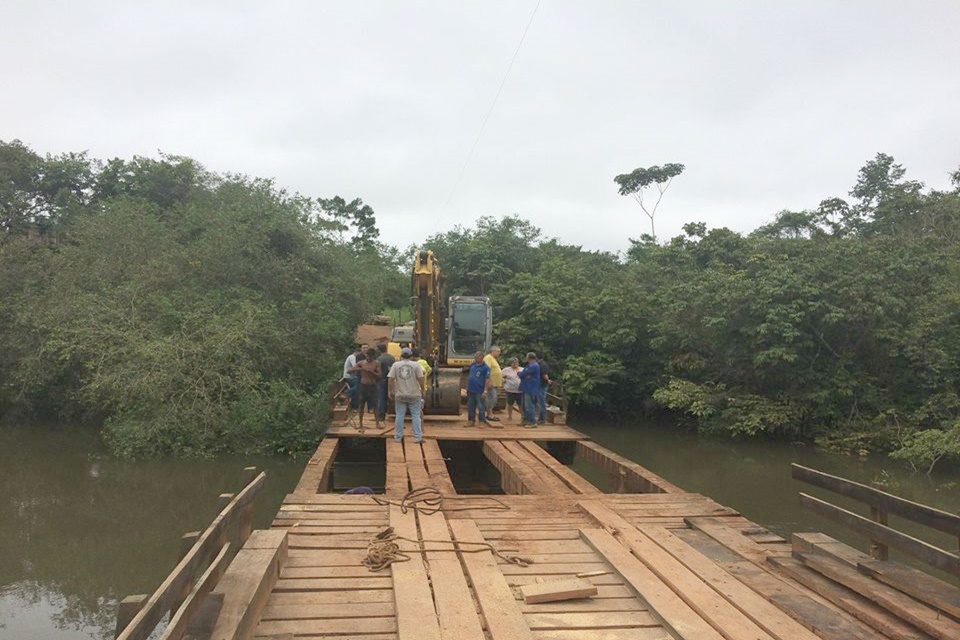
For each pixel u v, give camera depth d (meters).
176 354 14.14
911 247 17.52
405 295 32.50
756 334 16.52
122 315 15.07
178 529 9.54
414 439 11.03
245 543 5.00
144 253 17.66
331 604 4.43
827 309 16.06
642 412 20.98
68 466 13.10
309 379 17.36
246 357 15.02
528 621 4.20
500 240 27.61
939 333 15.60
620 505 7.21
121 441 13.71
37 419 17.58
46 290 17.19
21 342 16.66
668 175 41.25
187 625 3.27
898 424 15.44
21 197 25.94
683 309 18.14
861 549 8.96
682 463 15.31
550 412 13.56
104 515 10.21
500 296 22.53
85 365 14.95
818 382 16.69
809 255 17.84
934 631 3.65
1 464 13.24
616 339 19.81
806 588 4.71
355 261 23.44
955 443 12.82
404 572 4.90
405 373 10.98
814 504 5.54
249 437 14.14
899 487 13.06
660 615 4.20
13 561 8.28
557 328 20.56
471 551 5.46
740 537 6.02
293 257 19.12
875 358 16.77
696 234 23.48
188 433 13.89
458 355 15.63
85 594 7.30
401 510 6.82
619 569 5.04
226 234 17.97
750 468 14.74
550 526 6.45
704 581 4.79
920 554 4.24
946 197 22.89
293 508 6.89
